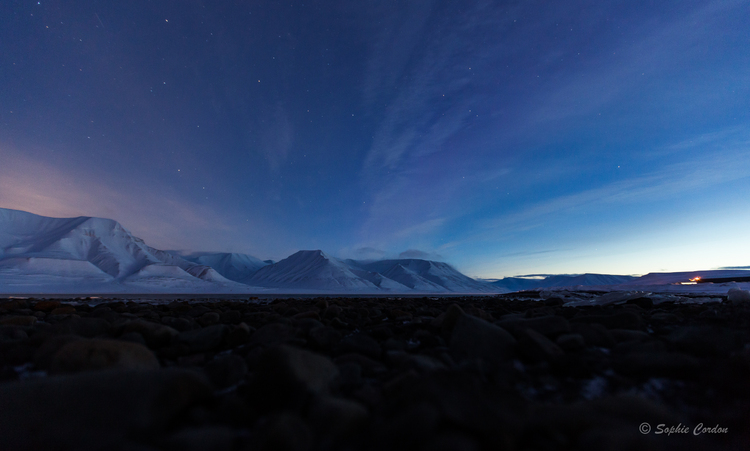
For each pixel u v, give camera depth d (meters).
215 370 1.87
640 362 1.83
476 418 1.15
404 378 1.56
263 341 2.63
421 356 2.10
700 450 1.11
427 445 1.04
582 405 1.33
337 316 4.20
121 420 1.17
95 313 4.78
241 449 1.12
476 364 1.83
